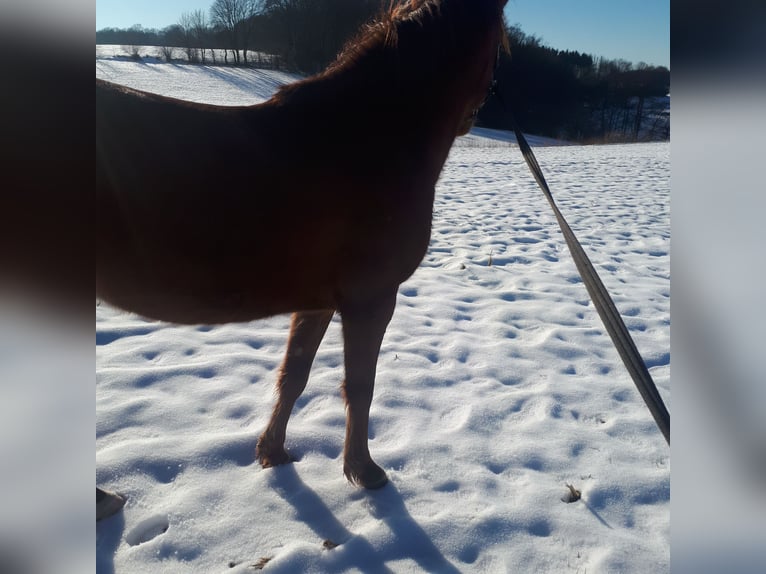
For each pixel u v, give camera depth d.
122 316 3.77
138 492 2.16
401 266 2.09
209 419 2.67
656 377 3.29
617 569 1.93
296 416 2.74
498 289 4.71
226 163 1.79
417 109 2.17
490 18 2.34
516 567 1.94
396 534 2.03
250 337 3.61
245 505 2.15
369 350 2.14
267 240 1.84
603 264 5.41
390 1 2.44
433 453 2.48
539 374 3.27
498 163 13.47
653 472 2.45
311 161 1.91
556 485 2.35
